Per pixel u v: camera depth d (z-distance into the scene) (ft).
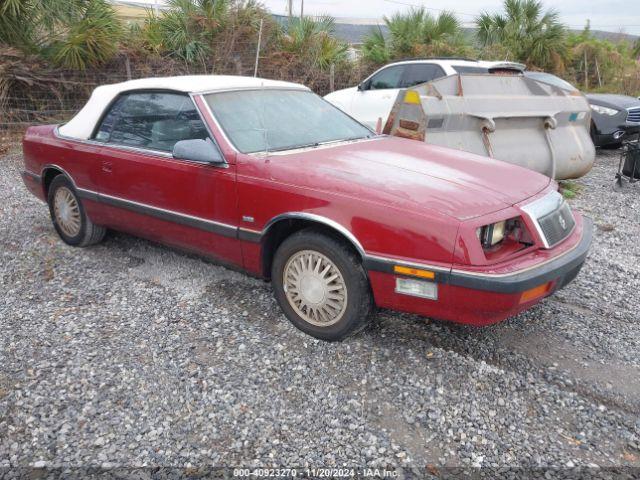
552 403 10.16
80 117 16.62
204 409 9.96
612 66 65.05
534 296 10.46
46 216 20.90
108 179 15.20
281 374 10.93
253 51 45.01
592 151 24.81
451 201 10.44
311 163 12.00
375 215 10.53
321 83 47.47
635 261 17.33
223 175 12.56
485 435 9.36
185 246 14.20
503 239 10.78
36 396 10.25
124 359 11.41
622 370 11.19
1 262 16.46
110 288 14.66
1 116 35.73
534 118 22.47
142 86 15.14
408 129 19.66
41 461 8.78
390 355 11.56
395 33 51.85
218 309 13.48
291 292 12.20
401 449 9.03
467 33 57.06
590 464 8.75
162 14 44.57
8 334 12.35
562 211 11.90
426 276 10.12
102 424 9.59
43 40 38.42
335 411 9.90
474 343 12.09
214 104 13.58
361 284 11.05
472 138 20.53
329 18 50.47
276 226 12.10
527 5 60.23
